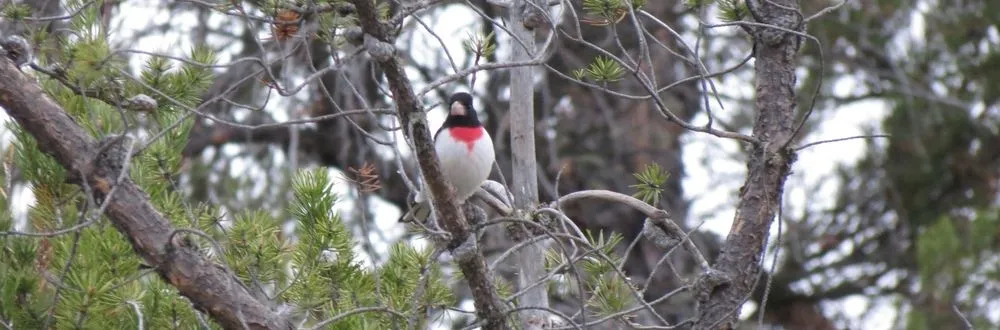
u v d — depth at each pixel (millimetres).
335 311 7766
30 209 7938
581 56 17406
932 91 19344
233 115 17297
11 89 6992
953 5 19250
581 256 7289
